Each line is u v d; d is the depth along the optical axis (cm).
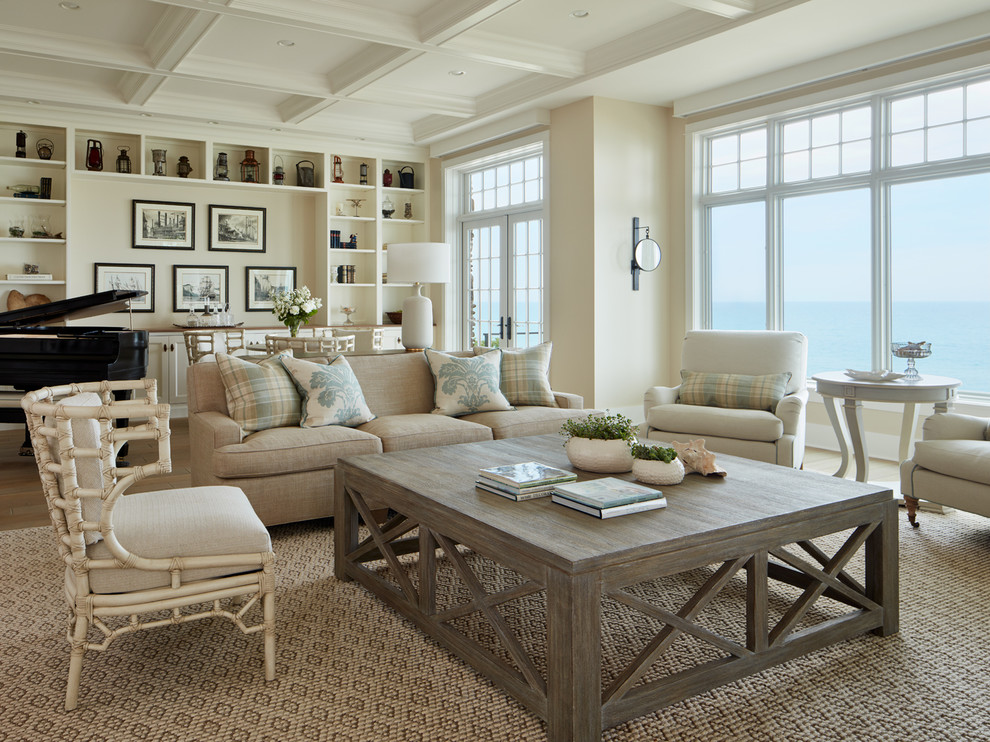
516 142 722
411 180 858
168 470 193
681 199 669
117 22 497
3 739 186
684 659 228
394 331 830
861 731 189
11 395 472
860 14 452
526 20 508
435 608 247
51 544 341
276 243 812
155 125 705
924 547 338
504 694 209
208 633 249
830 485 254
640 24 517
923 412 519
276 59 579
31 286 687
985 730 189
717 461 296
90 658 231
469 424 412
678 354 680
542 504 234
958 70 475
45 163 668
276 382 386
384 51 543
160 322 752
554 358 689
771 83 567
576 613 179
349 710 200
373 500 305
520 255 761
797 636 225
